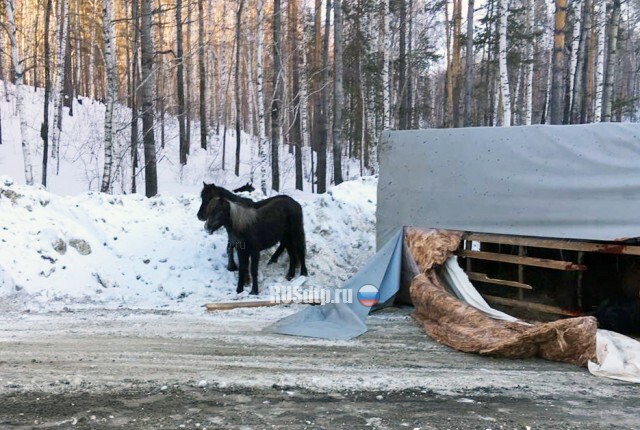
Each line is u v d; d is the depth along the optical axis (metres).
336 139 17.92
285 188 23.84
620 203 5.91
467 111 22.05
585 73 24.59
